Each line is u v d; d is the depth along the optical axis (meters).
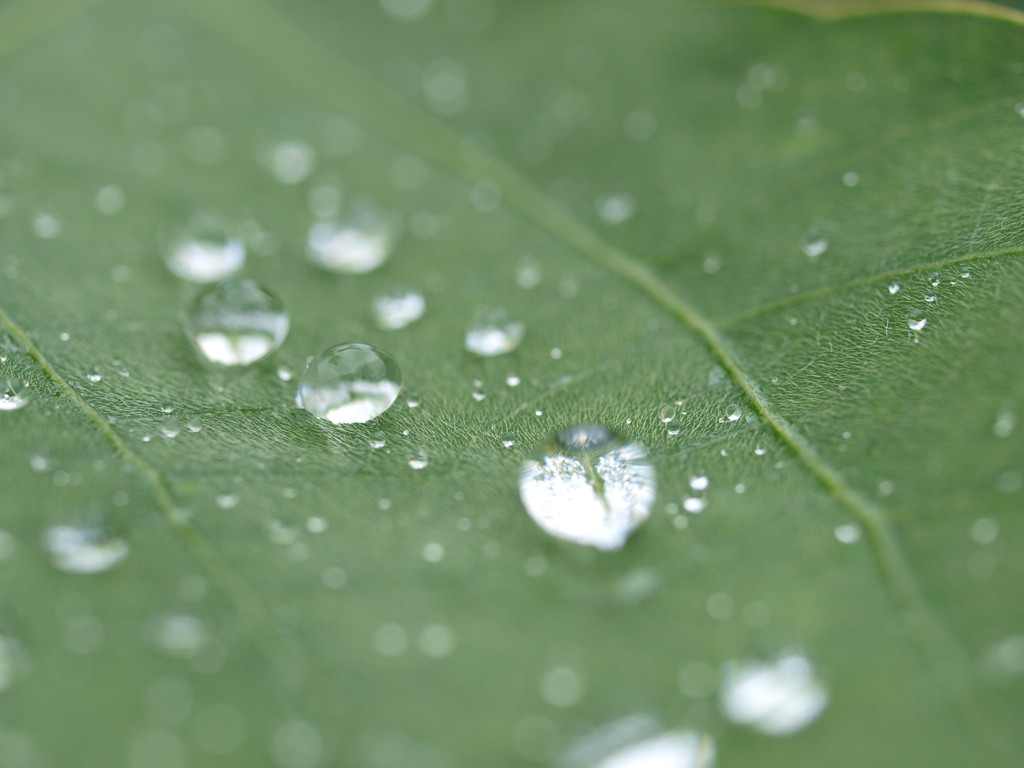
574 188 0.10
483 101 0.10
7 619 0.09
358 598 0.09
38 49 0.11
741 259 0.09
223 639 0.09
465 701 0.09
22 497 0.09
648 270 0.10
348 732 0.09
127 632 0.09
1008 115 0.09
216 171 0.10
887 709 0.09
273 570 0.09
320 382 0.09
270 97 0.10
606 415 0.09
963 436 0.09
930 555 0.09
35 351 0.09
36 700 0.09
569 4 0.11
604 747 0.09
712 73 0.10
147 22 0.11
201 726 0.09
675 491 0.09
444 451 0.09
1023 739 0.08
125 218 0.10
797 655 0.09
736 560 0.09
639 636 0.09
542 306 0.09
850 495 0.09
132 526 0.09
